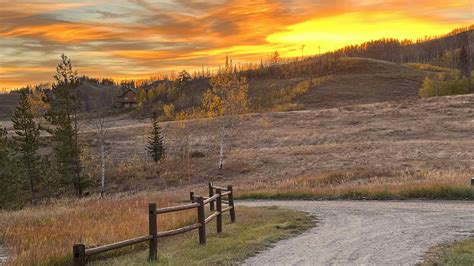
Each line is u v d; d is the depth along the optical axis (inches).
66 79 1984.5
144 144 2947.8
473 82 4702.3
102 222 660.7
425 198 964.0
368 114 3100.4
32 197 2070.6
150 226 426.6
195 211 808.3
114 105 7632.9
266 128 3019.2
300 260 419.8
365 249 462.9
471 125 2472.9
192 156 2481.5
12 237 599.8
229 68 2559.1
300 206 948.0
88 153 2731.3
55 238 565.6
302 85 6830.7
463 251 430.0
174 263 404.8
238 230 607.8
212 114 2349.9
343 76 7539.4
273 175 1932.8
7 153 1886.1
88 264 417.4
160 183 2107.5
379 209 826.8
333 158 2060.8
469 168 1546.5
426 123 2645.2
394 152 2018.9
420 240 507.2
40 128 2037.4
